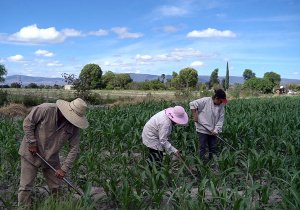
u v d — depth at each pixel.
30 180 2.82
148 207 2.75
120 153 4.27
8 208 2.88
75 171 3.55
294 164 3.68
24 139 2.81
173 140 5.00
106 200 3.04
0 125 6.20
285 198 2.46
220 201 2.57
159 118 3.59
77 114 2.68
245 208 2.54
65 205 2.47
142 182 2.96
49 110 2.73
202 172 3.35
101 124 5.77
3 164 3.71
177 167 3.70
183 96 16.36
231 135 4.80
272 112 8.15
